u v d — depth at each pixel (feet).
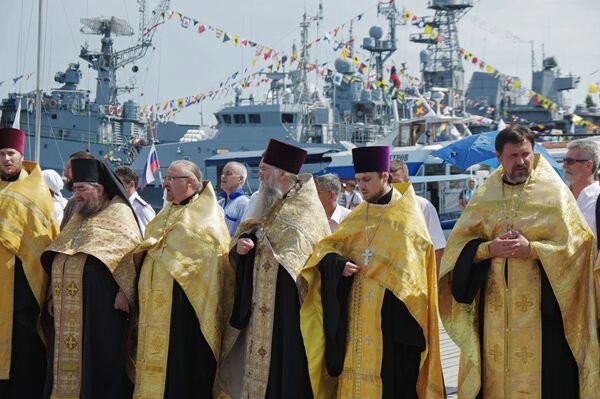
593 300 17.69
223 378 21.20
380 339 18.88
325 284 19.15
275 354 19.97
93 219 21.80
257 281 20.24
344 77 75.97
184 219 21.42
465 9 125.29
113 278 21.42
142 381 21.04
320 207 20.74
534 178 18.20
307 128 96.63
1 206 22.06
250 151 89.20
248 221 20.66
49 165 114.42
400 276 18.61
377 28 110.63
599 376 17.52
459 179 60.70
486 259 18.16
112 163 114.93
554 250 17.35
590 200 20.93
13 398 22.38
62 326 21.54
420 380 18.99
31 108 112.98
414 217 19.16
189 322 21.26
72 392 21.38
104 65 121.39
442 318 18.93
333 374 19.42
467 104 134.21
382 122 107.04
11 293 21.95
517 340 17.87
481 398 18.47
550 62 158.92
